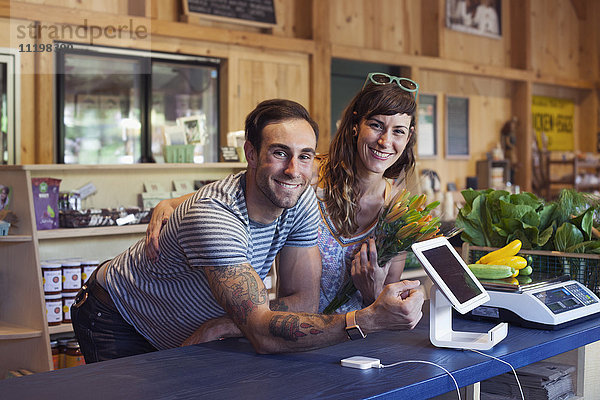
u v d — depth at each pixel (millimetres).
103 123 5055
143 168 4055
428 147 7582
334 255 2342
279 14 6266
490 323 2115
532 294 2066
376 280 2229
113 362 1655
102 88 5043
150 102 5266
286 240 2076
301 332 1656
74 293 3779
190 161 4352
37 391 1431
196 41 5566
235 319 1720
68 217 3822
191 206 1780
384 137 2271
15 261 3729
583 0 9602
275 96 6117
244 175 1868
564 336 1949
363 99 2305
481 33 8156
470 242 2604
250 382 1492
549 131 9242
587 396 2143
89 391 1431
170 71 5477
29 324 3674
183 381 1500
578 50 9641
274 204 1746
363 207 2377
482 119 8250
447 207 6031
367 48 6918
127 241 4305
